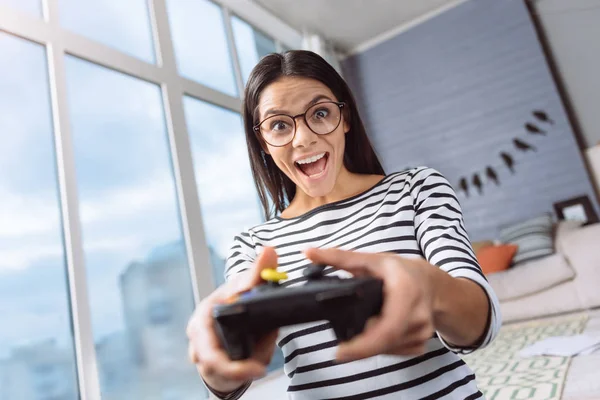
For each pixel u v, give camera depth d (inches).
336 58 160.9
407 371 18.9
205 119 105.9
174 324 83.0
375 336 9.3
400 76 160.1
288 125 23.5
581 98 134.5
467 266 15.8
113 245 76.6
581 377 55.5
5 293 60.2
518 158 138.0
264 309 10.1
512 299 101.3
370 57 166.2
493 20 144.5
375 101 165.0
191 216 90.7
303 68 23.0
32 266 63.7
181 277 87.2
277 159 24.4
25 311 61.6
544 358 68.1
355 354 9.3
